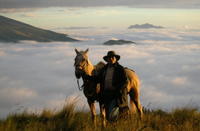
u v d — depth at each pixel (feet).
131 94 30.50
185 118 30.40
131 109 29.96
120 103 27.99
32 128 24.11
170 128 25.45
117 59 28.96
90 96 28.91
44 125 25.49
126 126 24.57
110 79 28.45
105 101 28.58
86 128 24.32
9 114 28.30
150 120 28.76
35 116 29.86
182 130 25.07
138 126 25.14
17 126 25.96
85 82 28.91
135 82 30.37
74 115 27.73
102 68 29.14
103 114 28.55
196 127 25.82
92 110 28.81
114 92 28.27
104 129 24.82
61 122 25.67
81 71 28.27
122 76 28.30
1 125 24.18
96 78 28.58
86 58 28.53
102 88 28.73
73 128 24.77
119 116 27.71
